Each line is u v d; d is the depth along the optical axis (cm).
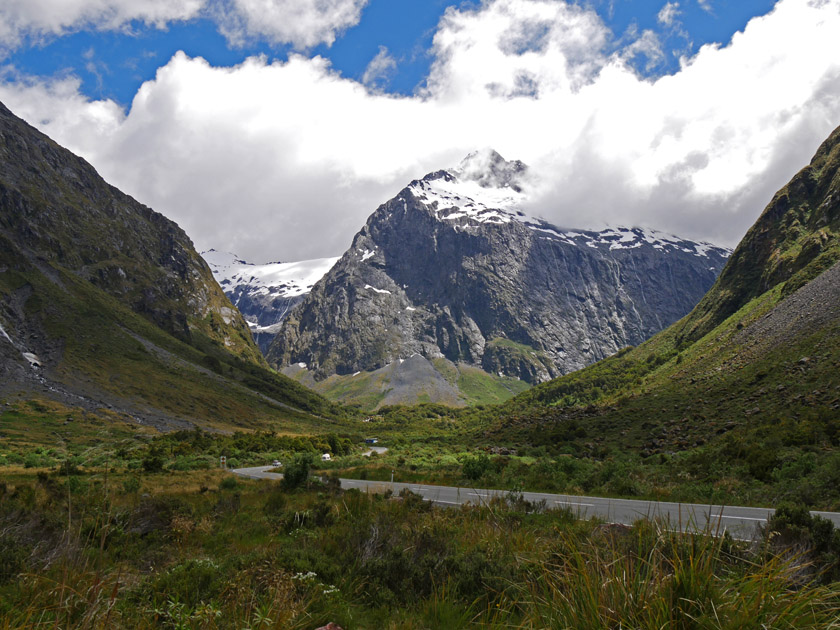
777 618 397
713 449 4356
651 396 9662
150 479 3756
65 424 10931
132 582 846
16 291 17238
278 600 639
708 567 446
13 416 10825
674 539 489
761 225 15588
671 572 488
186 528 1312
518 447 8669
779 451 3531
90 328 17625
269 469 6328
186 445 8788
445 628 647
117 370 16112
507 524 1240
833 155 14762
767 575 435
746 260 15388
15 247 18900
